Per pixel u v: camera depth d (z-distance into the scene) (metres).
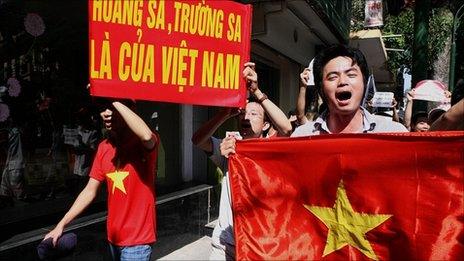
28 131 4.54
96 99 3.24
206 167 6.92
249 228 2.48
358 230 2.30
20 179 4.48
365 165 2.29
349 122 2.41
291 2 7.08
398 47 18.53
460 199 2.16
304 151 2.40
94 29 2.43
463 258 2.14
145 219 3.09
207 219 6.45
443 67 16.09
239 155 2.54
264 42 8.40
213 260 3.02
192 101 2.60
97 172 3.15
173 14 2.55
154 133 3.20
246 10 2.69
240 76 2.70
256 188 2.50
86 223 4.36
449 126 2.19
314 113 4.56
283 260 2.42
